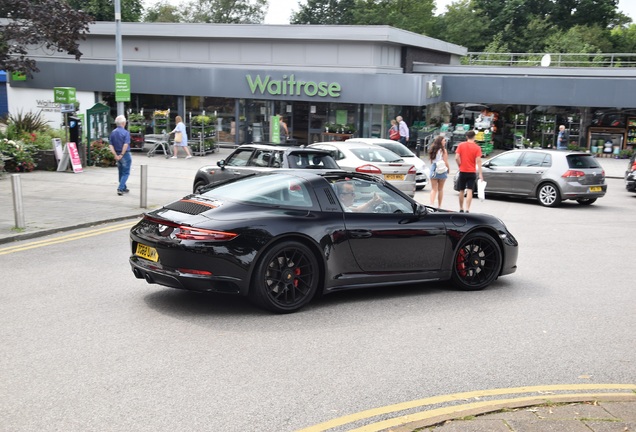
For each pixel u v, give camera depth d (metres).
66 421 3.99
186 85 32.25
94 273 7.86
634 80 31.11
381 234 6.89
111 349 5.28
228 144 32.97
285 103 32.06
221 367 4.97
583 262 9.85
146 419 4.05
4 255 8.73
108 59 35.03
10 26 17.48
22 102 33.88
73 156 19.72
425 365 5.19
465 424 3.95
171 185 17.94
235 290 6.12
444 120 35.97
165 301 6.73
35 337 5.52
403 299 7.24
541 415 4.11
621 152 33.12
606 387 4.86
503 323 6.46
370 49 31.53
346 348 5.51
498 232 7.82
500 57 55.56
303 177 6.88
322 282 6.63
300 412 4.22
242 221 6.17
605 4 64.75
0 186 16.12
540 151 17.73
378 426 4.03
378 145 18.94
